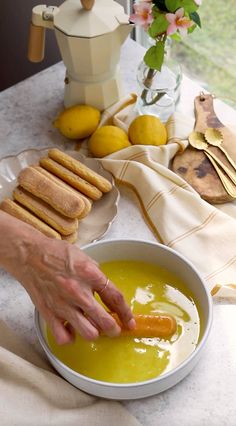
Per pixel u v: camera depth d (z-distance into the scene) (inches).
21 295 47.8
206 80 66.0
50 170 51.8
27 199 49.9
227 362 44.1
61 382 42.6
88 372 42.8
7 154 55.9
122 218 52.0
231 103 61.0
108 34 52.5
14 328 46.3
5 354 42.3
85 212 49.6
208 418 42.1
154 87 55.3
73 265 42.3
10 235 44.2
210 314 42.9
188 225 50.2
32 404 41.6
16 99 60.1
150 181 51.7
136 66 62.1
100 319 41.3
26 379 42.1
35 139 57.0
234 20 62.5
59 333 41.4
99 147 54.0
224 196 51.9
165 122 56.9
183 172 53.4
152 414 42.3
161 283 46.2
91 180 51.2
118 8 53.7
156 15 50.6
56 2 65.7
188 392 43.1
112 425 41.5
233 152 54.2
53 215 49.2
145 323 43.5
